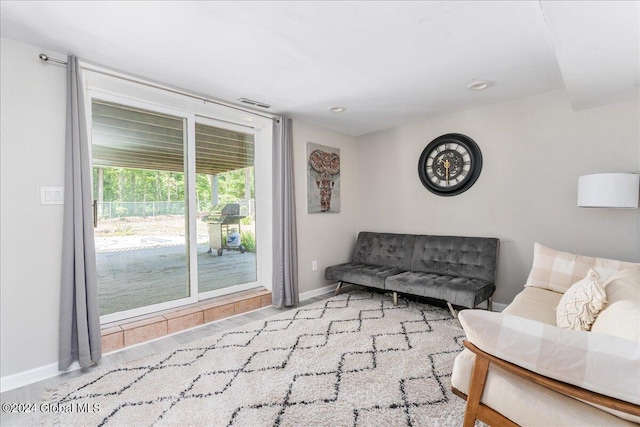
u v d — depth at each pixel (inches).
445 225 140.6
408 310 122.6
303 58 85.9
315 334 99.7
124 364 82.3
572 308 61.1
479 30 72.3
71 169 80.8
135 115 106.3
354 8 64.0
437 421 58.2
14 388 72.9
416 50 81.7
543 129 114.2
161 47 79.7
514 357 39.9
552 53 83.4
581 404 37.7
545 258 97.8
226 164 131.0
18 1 60.8
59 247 80.8
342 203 167.2
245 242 137.4
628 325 41.5
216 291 126.6
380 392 67.6
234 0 61.2
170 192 114.4
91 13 65.2
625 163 99.7
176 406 63.9
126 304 103.5
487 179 127.8
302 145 147.3
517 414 40.6
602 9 54.1
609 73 79.8
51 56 80.5
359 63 88.7
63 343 78.9
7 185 74.3
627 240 99.7
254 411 62.0
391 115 138.3
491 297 120.3
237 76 97.0
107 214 100.3
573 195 108.9
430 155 143.9
